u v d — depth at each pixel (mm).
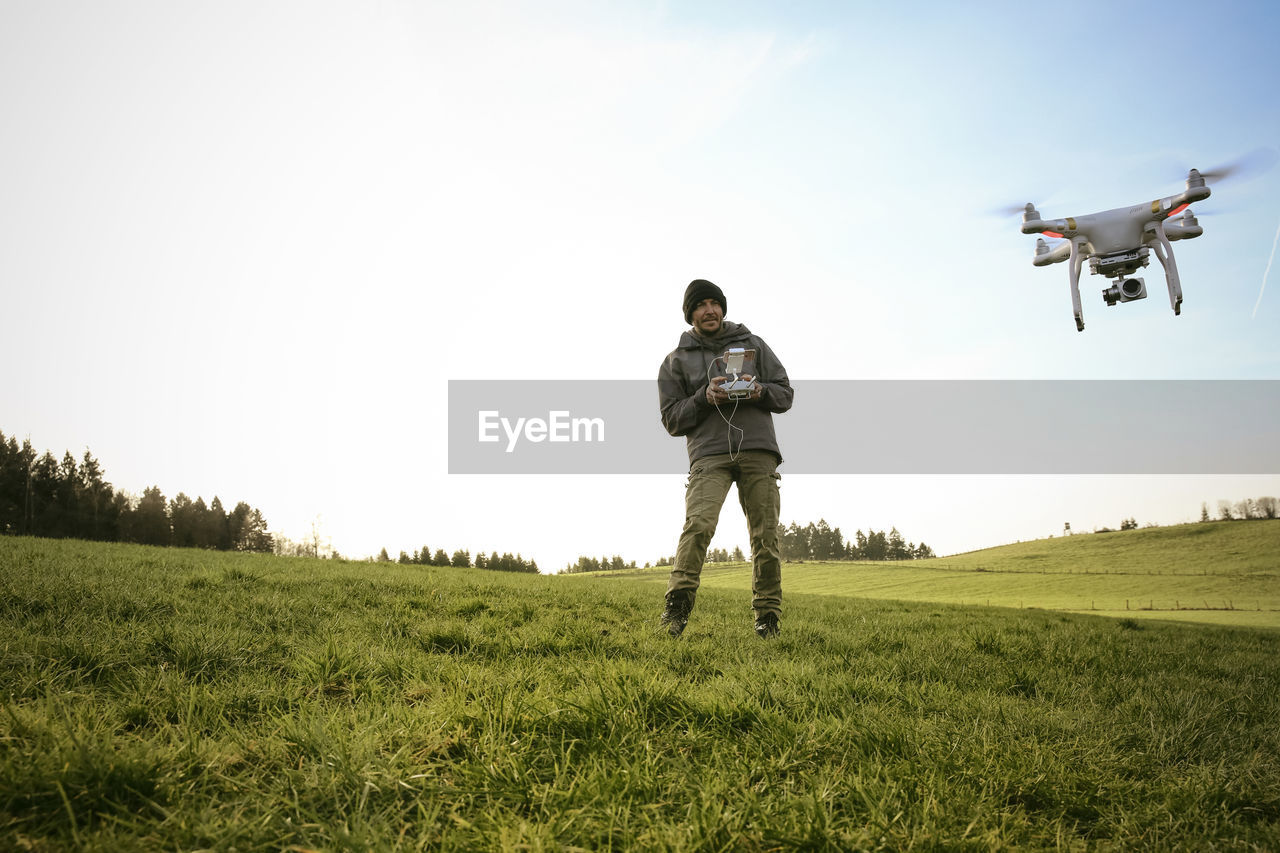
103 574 5121
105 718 1970
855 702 2713
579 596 7016
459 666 2832
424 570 12562
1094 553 108750
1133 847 1661
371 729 1933
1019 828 1693
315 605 4566
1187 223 6062
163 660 2682
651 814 1619
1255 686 3838
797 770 1959
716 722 2264
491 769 1748
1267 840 1674
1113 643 5551
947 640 5113
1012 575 86688
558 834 1480
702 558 4621
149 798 1526
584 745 1999
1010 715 2604
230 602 4359
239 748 1823
